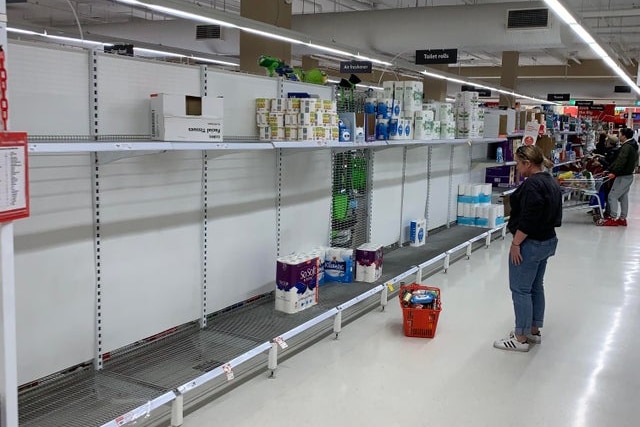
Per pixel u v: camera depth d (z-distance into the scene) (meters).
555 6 5.38
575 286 6.50
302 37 6.29
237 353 3.48
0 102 1.75
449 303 5.70
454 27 9.70
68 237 2.92
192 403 3.47
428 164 7.49
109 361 3.28
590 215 12.18
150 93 3.31
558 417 3.46
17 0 6.20
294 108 4.03
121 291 3.27
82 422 2.59
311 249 5.12
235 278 4.20
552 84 22.89
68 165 2.89
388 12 10.21
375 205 6.15
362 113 4.82
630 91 21.41
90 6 12.51
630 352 4.54
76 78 2.89
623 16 11.91
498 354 4.42
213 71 3.78
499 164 8.85
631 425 3.39
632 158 10.55
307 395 3.64
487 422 3.37
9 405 1.88
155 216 3.45
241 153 4.13
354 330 4.87
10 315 1.86
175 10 4.39
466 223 8.58
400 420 3.36
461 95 7.30
